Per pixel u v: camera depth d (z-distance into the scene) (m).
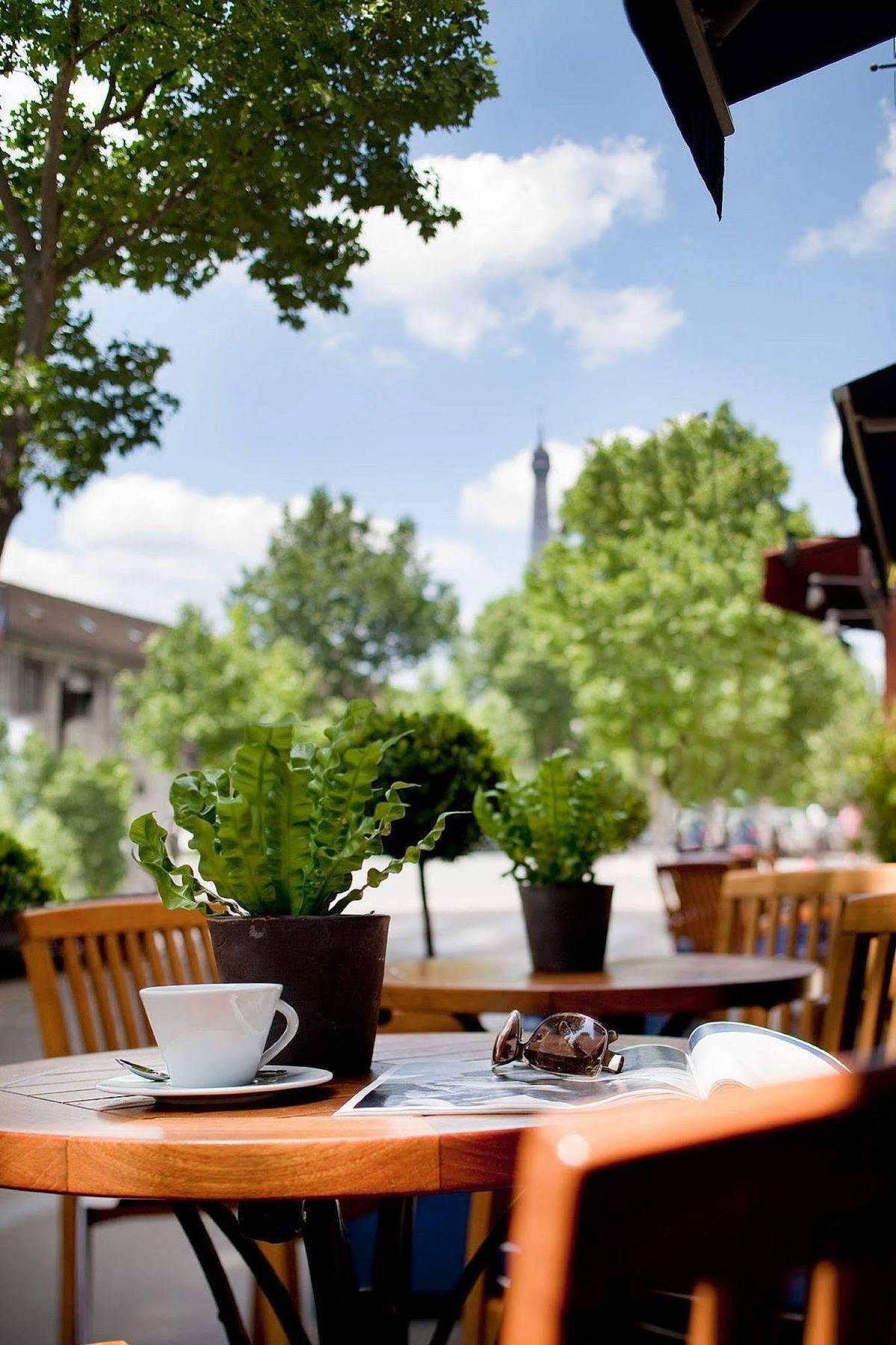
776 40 2.90
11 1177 1.14
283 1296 1.60
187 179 4.68
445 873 31.86
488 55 4.62
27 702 33.75
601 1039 1.44
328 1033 1.47
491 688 49.62
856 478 5.45
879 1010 2.05
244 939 1.47
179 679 26.80
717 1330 0.56
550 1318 0.52
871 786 9.45
